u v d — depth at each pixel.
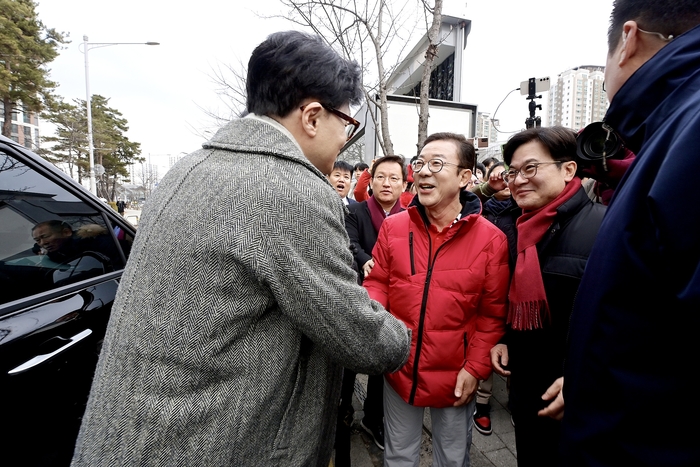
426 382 1.34
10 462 0.91
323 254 0.68
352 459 1.98
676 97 0.60
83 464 0.65
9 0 19.59
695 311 0.47
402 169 2.41
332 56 0.80
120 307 0.69
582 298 0.69
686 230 0.49
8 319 1.01
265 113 0.79
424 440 2.12
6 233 1.14
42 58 21.06
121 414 0.63
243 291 0.64
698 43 0.60
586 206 1.24
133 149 42.50
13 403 0.93
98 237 1.59
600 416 0.61
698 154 0.49
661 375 0.54
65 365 1.13
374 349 0.78
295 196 0.67
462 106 8.55
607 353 0.60
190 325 0.62
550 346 1.25
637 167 0.61
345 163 3.06
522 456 1.38
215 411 0.64
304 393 0.79
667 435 0.54
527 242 1.28
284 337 0.71
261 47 0.78
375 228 2.41
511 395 1.42
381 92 3.59
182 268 0.63
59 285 1.28
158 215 0.70
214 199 0.65
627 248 0.58
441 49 7.82
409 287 1.39
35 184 1.31
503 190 2.35
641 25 0.69
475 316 1.42
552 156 1.25
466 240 1.36
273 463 0.73
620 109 0.72
